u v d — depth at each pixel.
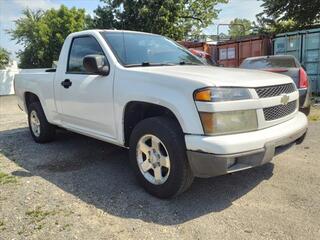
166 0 25.27
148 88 3.82
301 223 3.27
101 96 4.45
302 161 5.03
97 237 3.12
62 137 6.81
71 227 3.30
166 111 3.87
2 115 11.89
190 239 3.06
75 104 5.02
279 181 4.30
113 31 4.92
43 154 5.73
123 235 3.15
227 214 3.50
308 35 14.70
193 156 3.40
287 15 21.33
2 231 3.25
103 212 3.59
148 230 3.22
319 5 20.09
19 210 3.66
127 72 4.13
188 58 5.09
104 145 6.16
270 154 3.56
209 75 3.69
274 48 16.34
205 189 4.11
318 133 6.78
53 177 4.63
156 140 3.79
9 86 27.38
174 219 3.42
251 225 3.27
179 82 3.55
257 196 3.89
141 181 4.04
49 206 3.74
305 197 3.83
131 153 4.10
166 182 3.71
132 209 3.64
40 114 6.21
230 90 3.41
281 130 3.74
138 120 4.31
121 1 25.97
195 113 3.39
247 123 3.49
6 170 4.96
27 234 3.19
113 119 4.34
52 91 5.60
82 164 5.15
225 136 3.35
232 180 4.36
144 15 25.02
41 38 46.97
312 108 10.12
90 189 4.19
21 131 7.79
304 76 7.63
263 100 3.62
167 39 5.47
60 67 5.40
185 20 29.61
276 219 3.36
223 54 19.62
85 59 4.35
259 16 23.50
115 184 4.32
